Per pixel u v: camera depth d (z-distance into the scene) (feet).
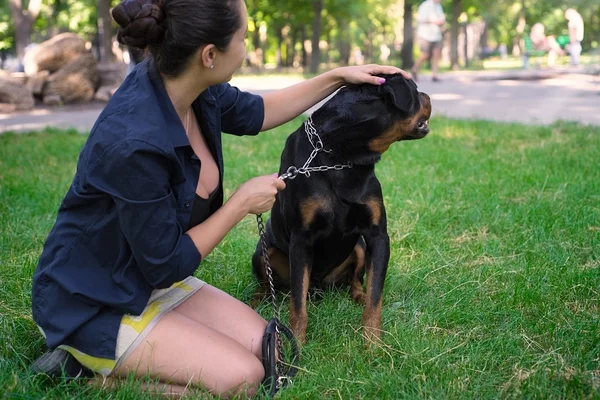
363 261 11.75
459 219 15.52
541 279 11.64
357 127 9.66
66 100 47.44
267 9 102.22
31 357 9.49
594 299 10.97
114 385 8.27
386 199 17.13
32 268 12.41
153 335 8.12
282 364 8.91
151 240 7.66
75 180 8.02
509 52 186.70
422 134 9.98
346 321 10.71
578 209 15.24
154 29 7.67
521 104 39.40
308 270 10.22
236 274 12.85
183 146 7.96
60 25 103.55
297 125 32.42
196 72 8.00
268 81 67.15
